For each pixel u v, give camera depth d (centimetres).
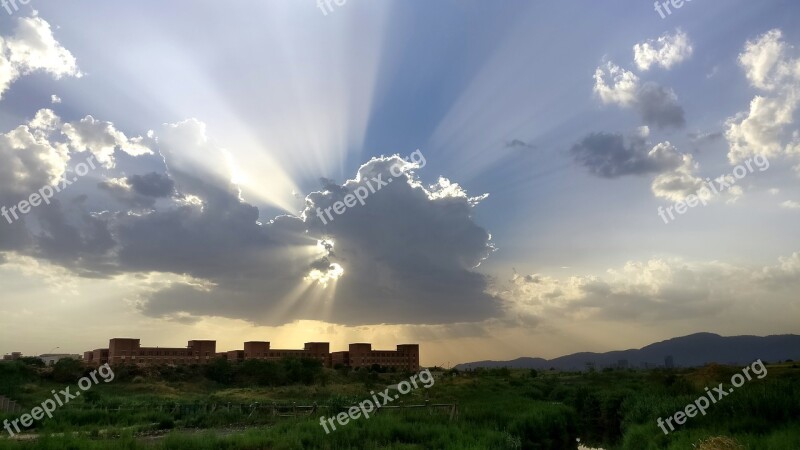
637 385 6053
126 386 8238
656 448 2778
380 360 14650
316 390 7344
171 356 11450
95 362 10656
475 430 2861
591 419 5097
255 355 13312
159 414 3900
